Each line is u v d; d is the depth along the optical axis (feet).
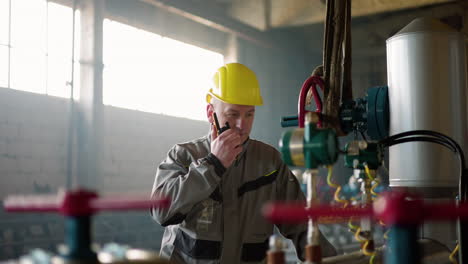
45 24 21.81
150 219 22.63
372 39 26.04
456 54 4.59
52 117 21.83
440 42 4.53
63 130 22.15
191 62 28.55
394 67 4.66
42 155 21.36
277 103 31.96
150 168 25.72
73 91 22.20
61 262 1.82
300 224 5.64
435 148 4.39
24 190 20.63
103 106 22.24
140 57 25.72
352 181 17.47
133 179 24.86
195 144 5.94
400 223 1.64
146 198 1.82
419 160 4.43
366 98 4.78
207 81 29.55
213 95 5.84
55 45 22.08
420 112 4.48
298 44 29.43
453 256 4.14
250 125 5.81
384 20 24.53
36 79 21.44
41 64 21.58
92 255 1.85
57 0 22.13
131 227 21.77
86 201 1.83
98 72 22.08
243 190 5.74
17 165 20.54
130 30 25.34
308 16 26.40
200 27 29.07
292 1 26.63
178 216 5.23
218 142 5.22
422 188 4.43
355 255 3.99
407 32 4.59
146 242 21.79
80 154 21.67
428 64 4.50
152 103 26.17
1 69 20.38
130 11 25.04
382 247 4.18
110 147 23.99
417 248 1.65
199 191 5.11
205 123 28.96
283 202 5.98
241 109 5.68
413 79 4.53
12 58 20.72
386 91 4.74
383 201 1.68
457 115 4.52
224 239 5.54
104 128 23.30
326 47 4.81
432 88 4.48
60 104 22.12
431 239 4.28
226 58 30.60
